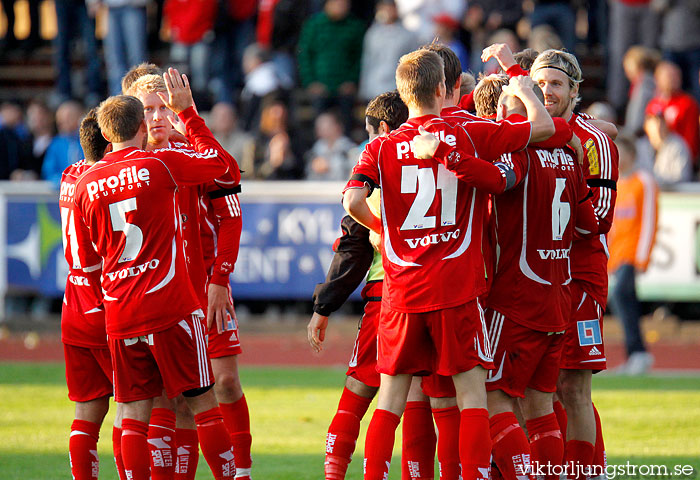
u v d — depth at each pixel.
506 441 17.12
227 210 19.78
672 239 42.41
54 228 45.59
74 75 58.28
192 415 19.16
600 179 19.05
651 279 42.59
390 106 18.89
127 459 17.61
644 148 42.88
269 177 45.28
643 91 46.12
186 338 17.72
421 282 16.70
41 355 41.53
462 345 16.59
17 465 22.52
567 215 17.88
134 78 19.84
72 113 46.66
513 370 17.47
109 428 28.05
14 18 60.88
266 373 37.28
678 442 24.67
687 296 42.31
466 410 16.66
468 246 16.80
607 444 24.47
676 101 44.88
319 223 44.31
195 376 17.84
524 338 17.45
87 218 17.88
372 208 18.12
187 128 18.59
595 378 35.66
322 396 32.09
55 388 33.75
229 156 18.78
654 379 35.38
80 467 18.55
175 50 55.72
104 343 18.58
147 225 17.58
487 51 18.95
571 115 19.42
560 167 17.81
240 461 20.02
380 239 17.67
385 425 17.03
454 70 18.22
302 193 44.34
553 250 17.64
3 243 45.78
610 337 43.81
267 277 44.66
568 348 18.86
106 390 18.81
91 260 18.45
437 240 16.77
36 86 60.44
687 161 43.91
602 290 19.17
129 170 17.61
